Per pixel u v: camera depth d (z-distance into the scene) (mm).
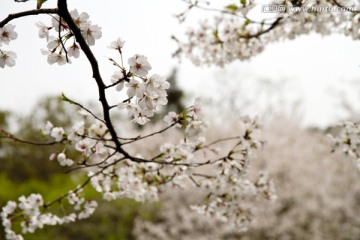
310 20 3078
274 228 11531
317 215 11883
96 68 1591
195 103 2092
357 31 3035
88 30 1638
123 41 1589
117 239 11711
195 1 2906
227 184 2826
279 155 12875
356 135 2785
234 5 2949
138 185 2736
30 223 2529
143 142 14227
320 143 15023
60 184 15070
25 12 1545
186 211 12172
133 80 1605
